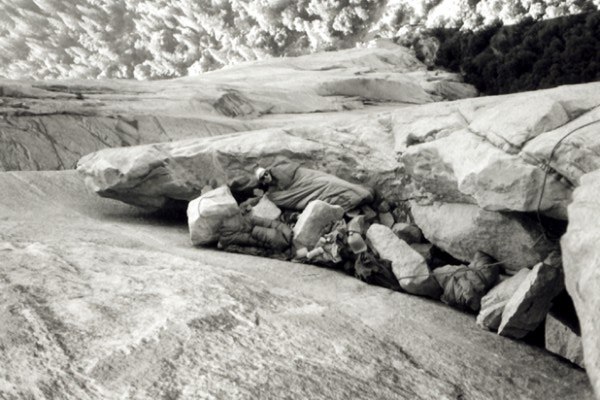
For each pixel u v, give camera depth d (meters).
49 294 3.62
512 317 4.08
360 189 6.62
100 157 7.10
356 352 3.41
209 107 11.48
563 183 4.27
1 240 4.86
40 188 7.69
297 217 6.45
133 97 11.03
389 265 5.21
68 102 9.78
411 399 2.97
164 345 3.09
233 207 5.95
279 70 17.61
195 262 4.74
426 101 16.44
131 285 3.95
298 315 3.85
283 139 7.26
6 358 2.78
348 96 15.23
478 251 5.39
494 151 4.71
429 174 5.88
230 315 3.59
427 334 4.03
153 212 7.75
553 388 3.49
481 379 3.43
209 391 2.71
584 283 2.87
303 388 2.86
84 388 2.63
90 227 6.22
